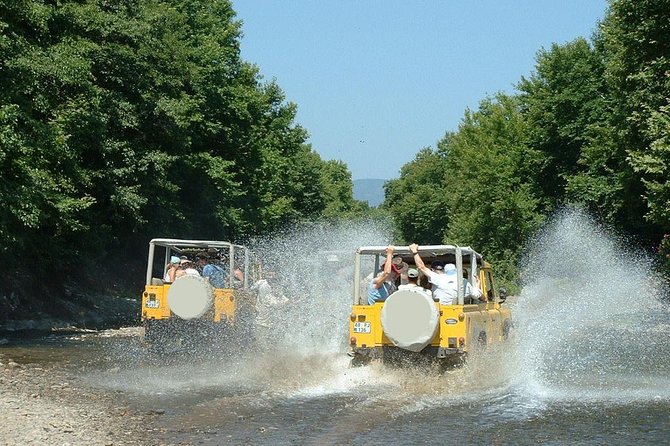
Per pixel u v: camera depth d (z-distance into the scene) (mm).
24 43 23953
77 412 11586
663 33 28344
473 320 14180
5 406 11742
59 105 25828
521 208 54625
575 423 10930
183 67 36812
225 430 10469
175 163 40000
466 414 11531
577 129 52219
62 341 22422
